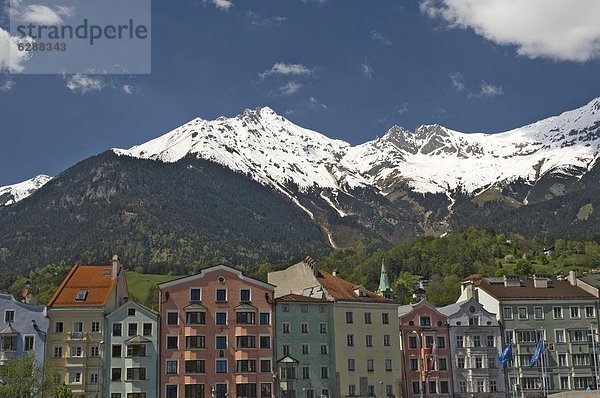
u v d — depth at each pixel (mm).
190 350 128750
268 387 130500
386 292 169125
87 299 129125
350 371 136000
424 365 141875
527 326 146875
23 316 126062
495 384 143500
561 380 145375
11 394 108688
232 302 133000
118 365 126000
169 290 131125
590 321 148750
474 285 154000
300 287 148000
